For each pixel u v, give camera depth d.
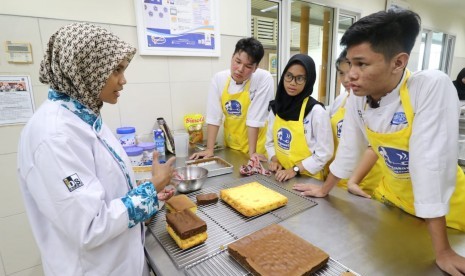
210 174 1.28
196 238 0.75
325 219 0.89
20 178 0.64
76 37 0.58
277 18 2.33
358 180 1.20
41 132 0.56
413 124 0.72
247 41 1.46
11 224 1.40
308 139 1.36
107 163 0.67
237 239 0.78
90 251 0.63
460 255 0.68
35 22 1.30
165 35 1.67
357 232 0.81
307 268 0.62
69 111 0.62
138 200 0.64
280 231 0.77
